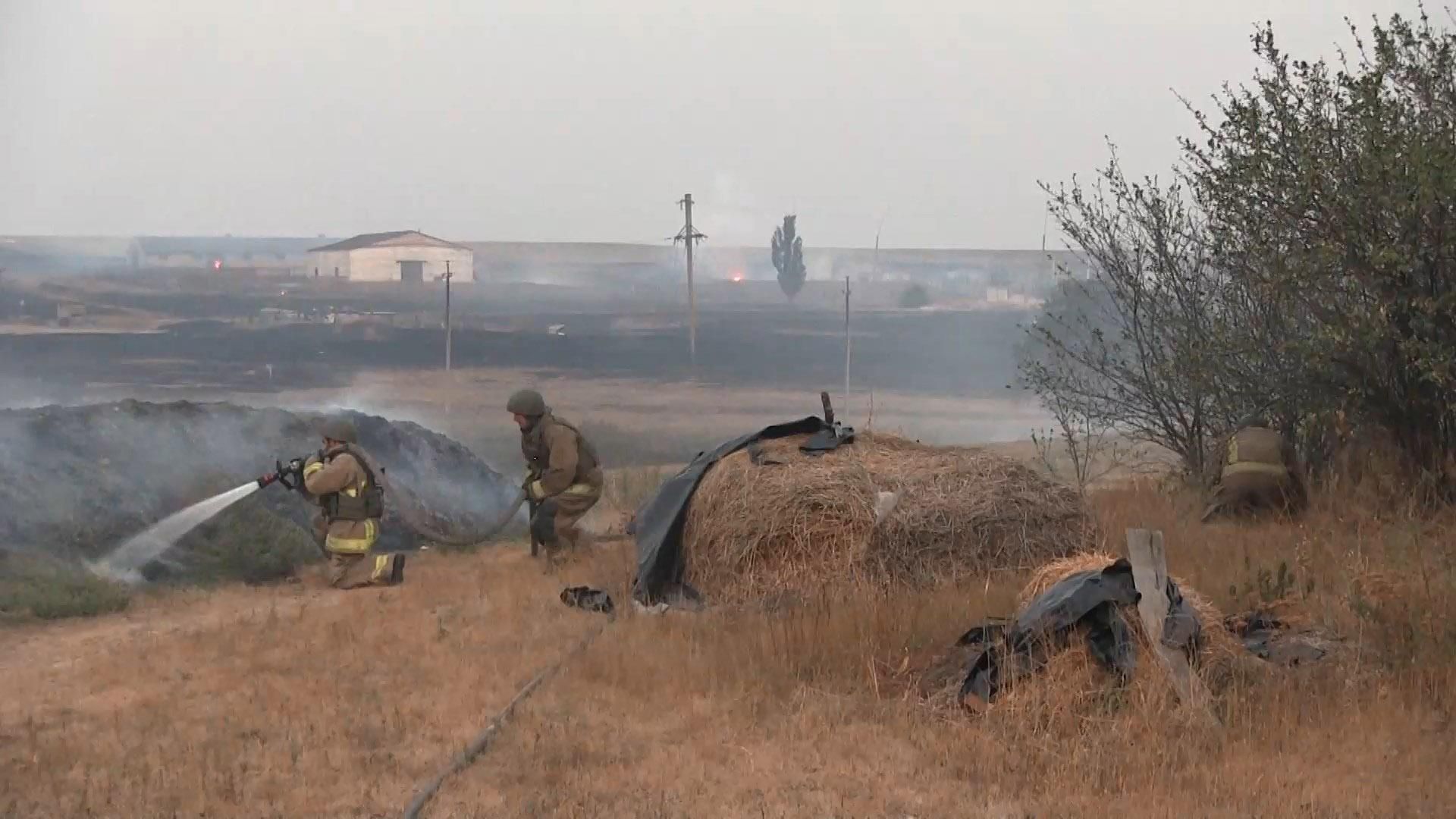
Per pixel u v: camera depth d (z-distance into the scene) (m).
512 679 9.00
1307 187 11.87
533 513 13.94
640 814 6.61
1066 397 15.95
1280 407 14.00
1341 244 11.91
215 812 6.66
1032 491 11.55
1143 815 6.47
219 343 52.53
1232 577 10.61
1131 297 15.12
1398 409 12.46
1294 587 10.05
